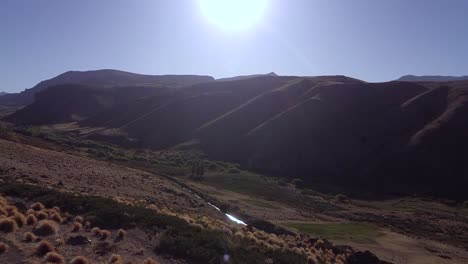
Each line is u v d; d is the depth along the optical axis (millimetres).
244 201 62156
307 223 51531
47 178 37594
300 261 22172
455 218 71312
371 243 43969
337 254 33312
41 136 118438
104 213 19531
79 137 147500
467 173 90062
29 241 15016
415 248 44781
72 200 21344
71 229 17453
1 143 52812
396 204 81500
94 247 15578
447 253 45000
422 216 71500
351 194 87562
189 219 26109
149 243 17156
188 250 16516
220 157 116188
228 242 19234
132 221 19391
